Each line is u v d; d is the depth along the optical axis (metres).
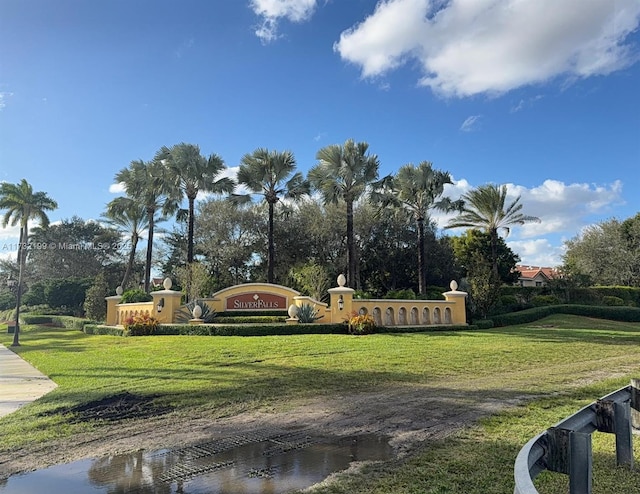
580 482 3.69
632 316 31.56
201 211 39.78
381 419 7.01
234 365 11.80
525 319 28.69
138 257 52.44
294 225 38.88
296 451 5.62
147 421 6.96
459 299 24.55
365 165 27.14
